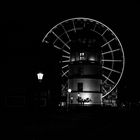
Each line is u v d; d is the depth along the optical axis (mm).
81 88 62000
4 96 38531
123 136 14461
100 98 62031
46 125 19688
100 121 25828
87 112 45875
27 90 39031
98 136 14172
